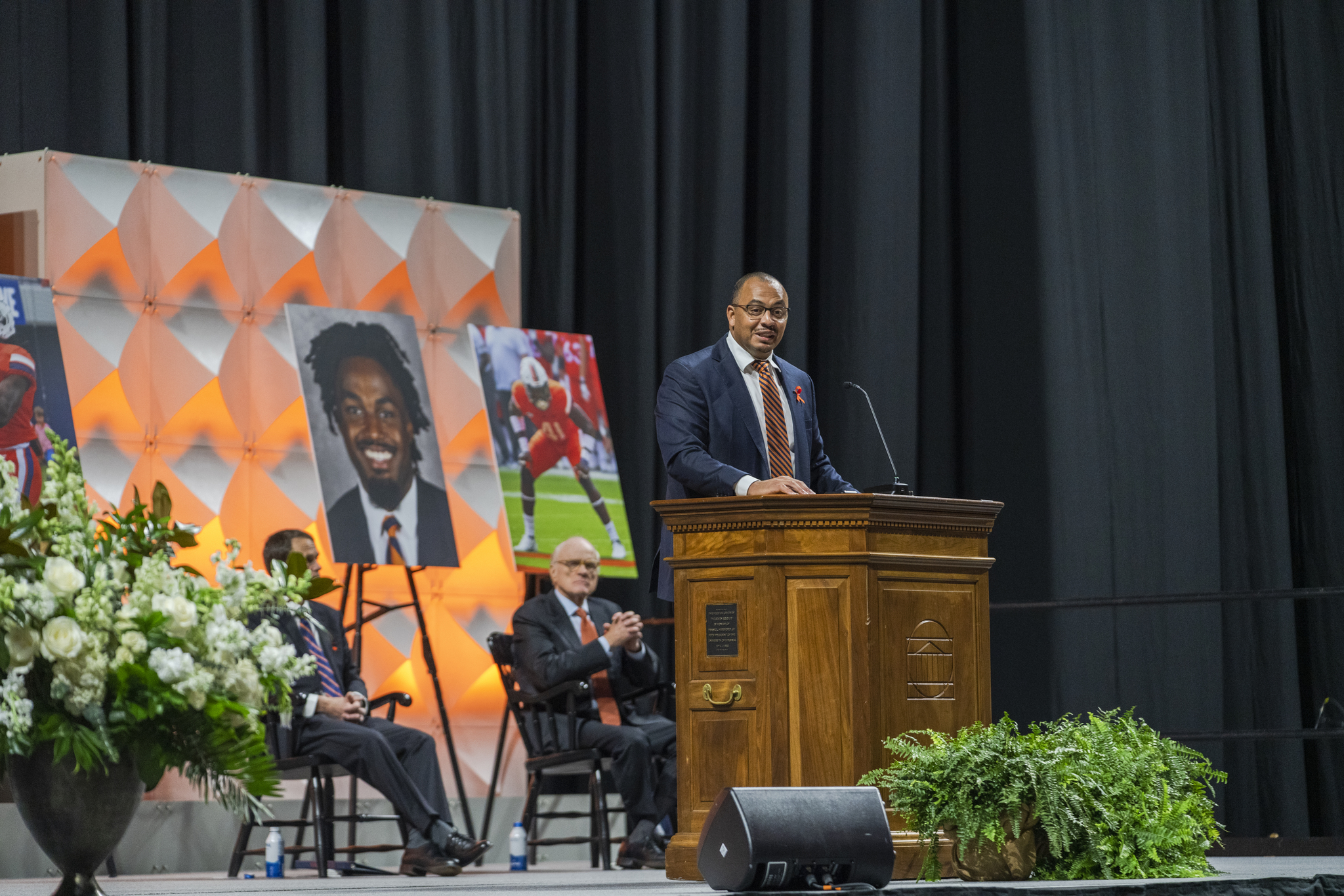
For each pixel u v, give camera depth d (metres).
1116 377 28.44
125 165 22.42
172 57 24.69
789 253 28.06
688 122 28.00
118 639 9.92
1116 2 29.16
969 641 14.47
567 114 27.42
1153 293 28.80
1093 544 27.80
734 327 15.77
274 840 19.30
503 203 26.80
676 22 27.95
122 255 22.20
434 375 24.86
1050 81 28.52
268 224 23.58
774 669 13.84
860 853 12.05
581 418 25.34
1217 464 28.98
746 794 12.00
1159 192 28.98
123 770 10.20
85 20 23.97
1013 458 28.27
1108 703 27.50
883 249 28.22
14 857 19.47
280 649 10.39
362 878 18.84
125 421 22.06
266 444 23.22
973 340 28.91
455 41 26.58
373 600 23.94
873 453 27.73
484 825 23.05
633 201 27.41
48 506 10.10
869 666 13.79
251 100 24.80
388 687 23.73
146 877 19.88
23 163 21.88
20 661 9.54
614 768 20.80
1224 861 17.59
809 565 13.91
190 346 22.67
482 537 24.80
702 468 14.80
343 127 26.12
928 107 29.48
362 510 22.98
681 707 14.35
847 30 28.73
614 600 26.66
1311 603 29.22
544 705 21.50
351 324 23.59
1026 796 13.56
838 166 28.62
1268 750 28.08
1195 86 29.42
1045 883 12.82
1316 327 29.72
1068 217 28.42
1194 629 28.12
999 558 28.23
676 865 14.20
